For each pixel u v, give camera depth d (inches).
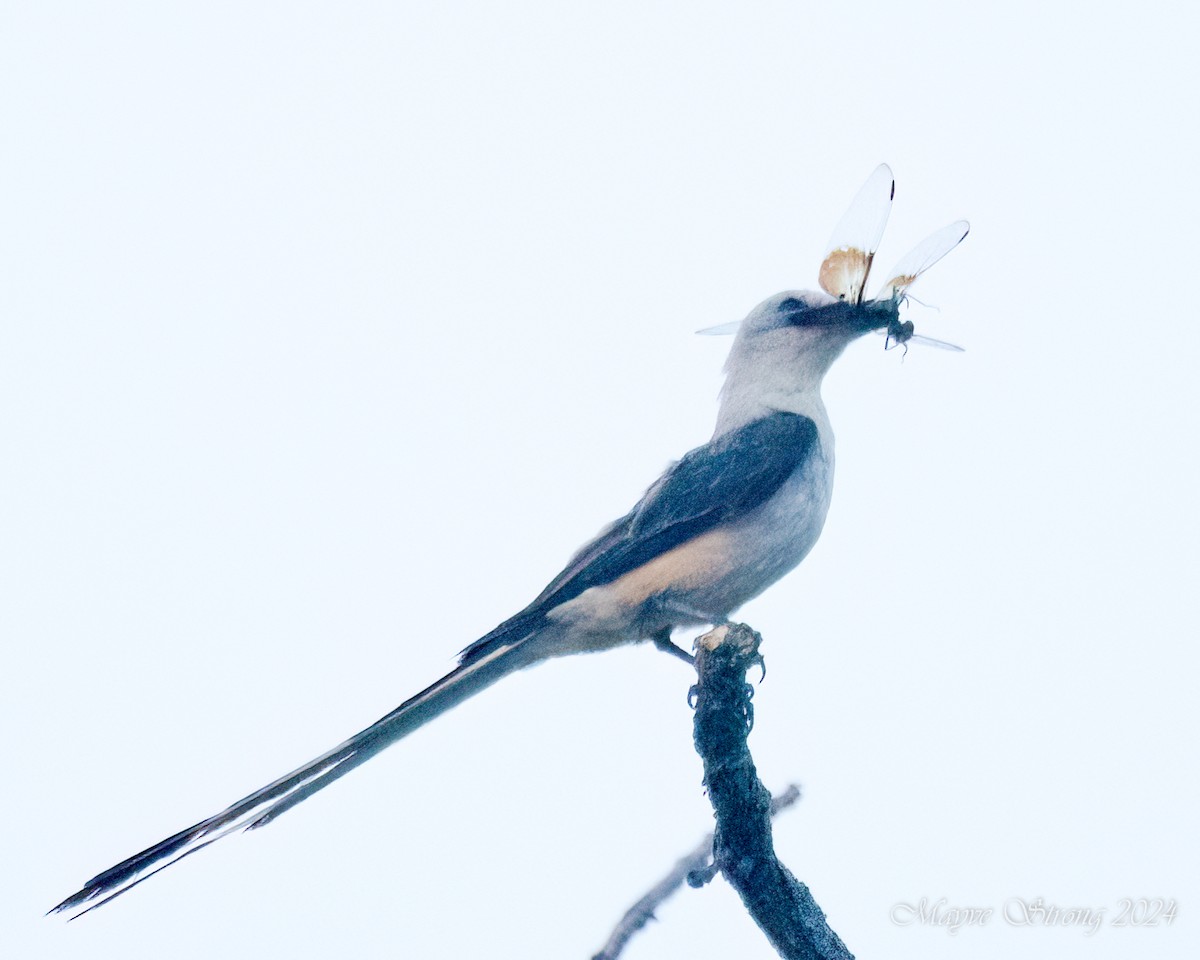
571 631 427.8
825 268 466.6
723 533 429.4
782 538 434.6
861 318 456.8
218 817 372.8
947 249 455.2
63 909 358.6
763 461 434.3
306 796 387.9
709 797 333.7
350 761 395.9
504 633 423.8
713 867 327.9
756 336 469.1
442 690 413.7
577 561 436.8
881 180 458.3
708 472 435.5
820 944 320.8
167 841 364.8
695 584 429.1
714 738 336.2
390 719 402.3
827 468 447.5
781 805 335.3
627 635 435.8
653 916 319.0
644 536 431.2
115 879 359.3
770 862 326.6
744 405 459.2
